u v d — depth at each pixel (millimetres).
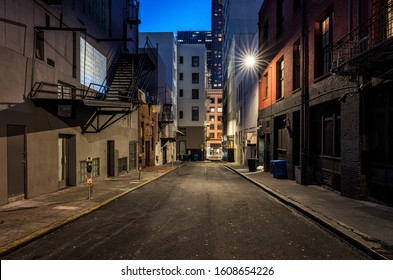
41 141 10438
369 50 7133
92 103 11141
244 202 9914
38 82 10328
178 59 53094
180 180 17094
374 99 8977
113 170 18016
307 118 13578
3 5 8750
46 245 5609
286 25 16766
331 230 6465
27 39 9961
